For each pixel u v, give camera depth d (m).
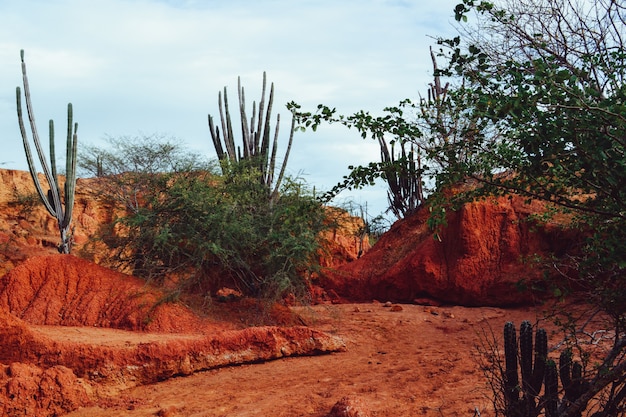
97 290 15.20
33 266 15.55
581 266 5.36
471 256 19.16
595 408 7.64
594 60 5.27
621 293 5.23
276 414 9.35
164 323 14.48
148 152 24.80
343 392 10.27
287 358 13.35
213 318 15.38
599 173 4.64
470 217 19.39
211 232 16.25
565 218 17.94
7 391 9.89
